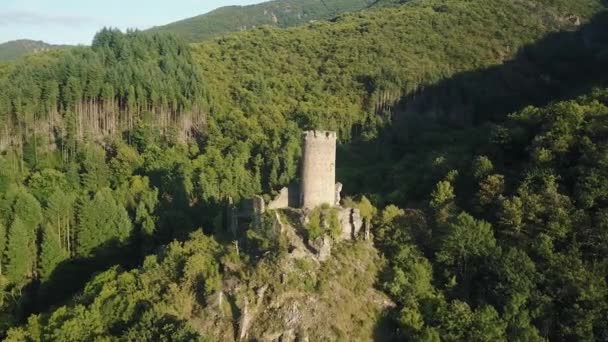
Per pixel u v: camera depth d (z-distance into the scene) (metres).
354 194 92.94
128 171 125.50
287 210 69.94
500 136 92.25
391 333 62.81
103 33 174.75
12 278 89.88
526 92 167.00
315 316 61.12
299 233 67.38
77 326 64.50
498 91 168.88
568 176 79.31
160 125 144.12
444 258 69.88
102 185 122.12
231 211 79.25
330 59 198.00
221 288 64.50
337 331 60.56
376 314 63.84
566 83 168.00
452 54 193.25
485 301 66.25
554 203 74.44
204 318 62.41
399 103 167.38
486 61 187.00
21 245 91.06
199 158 129.88
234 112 155.12
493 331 61.41
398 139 141.50
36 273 93.75
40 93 134.25
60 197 101.50
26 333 68.31
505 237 73.31
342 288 64.38
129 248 99.00
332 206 70.12
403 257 69.69
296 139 137.12
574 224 71.88
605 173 75.62
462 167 90.06
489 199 78.38
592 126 84.38
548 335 64.12
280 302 61.84
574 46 190.50
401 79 173.25
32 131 129.38
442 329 62.09
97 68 144.12
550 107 94.12
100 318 66.00
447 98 166.62
